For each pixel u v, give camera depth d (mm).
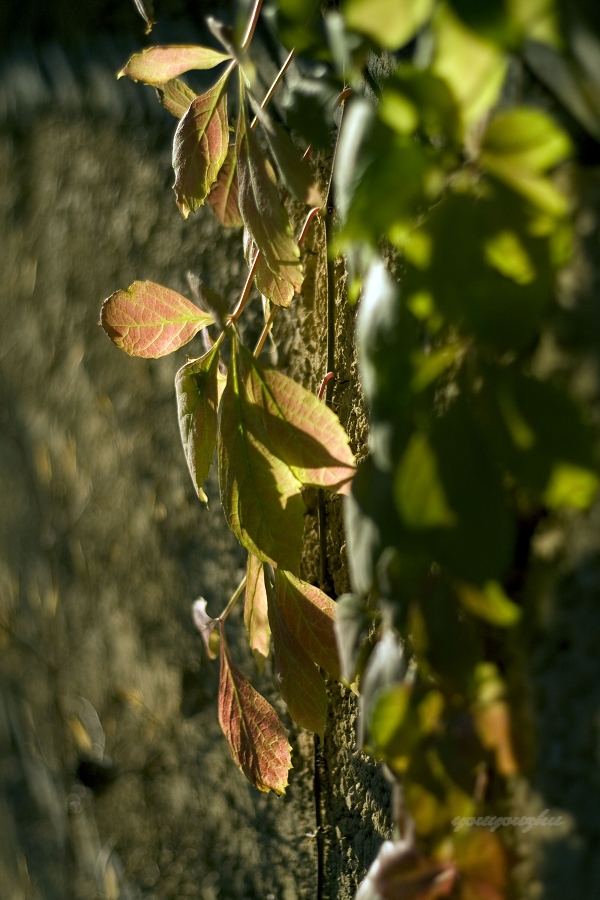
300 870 749
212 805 829
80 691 979
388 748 553
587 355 527
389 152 526
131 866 904
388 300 543
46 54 950
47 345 999
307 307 720
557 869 536
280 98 712
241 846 800
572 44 511
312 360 718
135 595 900
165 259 839
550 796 539
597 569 528
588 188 526
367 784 679
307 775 740
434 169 527
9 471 1098
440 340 547
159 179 849
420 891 551
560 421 518
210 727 833
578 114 524
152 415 873
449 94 521
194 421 638
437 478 526
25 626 1088
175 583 858
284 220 606
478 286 522
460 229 523
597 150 524
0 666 1138
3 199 1065
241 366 624
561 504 519
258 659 664
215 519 815
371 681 573
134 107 869
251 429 616
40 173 984
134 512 895
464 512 523
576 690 533
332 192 672
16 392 1067
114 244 893
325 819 715
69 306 956
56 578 1010
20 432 1065
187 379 638
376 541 543
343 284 682
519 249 519
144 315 653
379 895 555
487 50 516
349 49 543
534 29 512
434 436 529
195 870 841
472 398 528
